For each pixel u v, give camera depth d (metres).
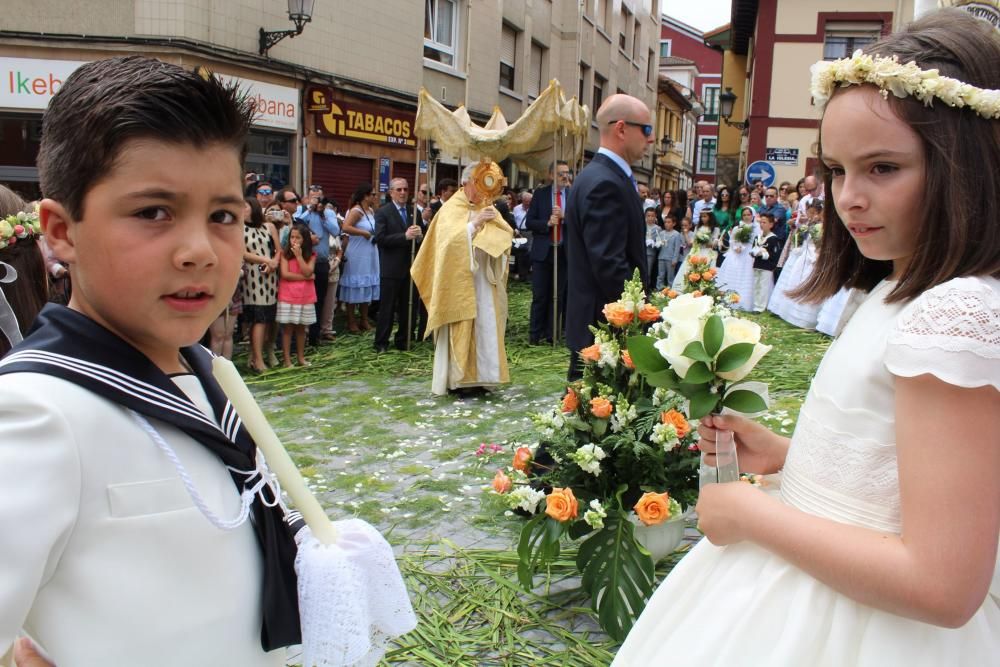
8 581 0.82
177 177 0.93
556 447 3.15
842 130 1.17
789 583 1.28
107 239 0.93
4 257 2.07
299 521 1.18
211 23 10.40
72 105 0.93
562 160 9.58
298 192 12.42
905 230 1.17
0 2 9.79
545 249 9.04
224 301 1.03
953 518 1.02
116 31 9.98
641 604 2.80
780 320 10.74
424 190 11.45
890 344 1.12
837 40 17.72
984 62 1.14
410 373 7.62
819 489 1.25
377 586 1.13
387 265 8.39
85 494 0.89
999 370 1.03
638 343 1.45
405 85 14.84
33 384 0.89
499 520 3.92
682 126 44.38
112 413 0.93
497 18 18.00
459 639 2.89
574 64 22.66
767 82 18.00
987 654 1.19
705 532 1.36
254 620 1.06
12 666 0.94
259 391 6.73
